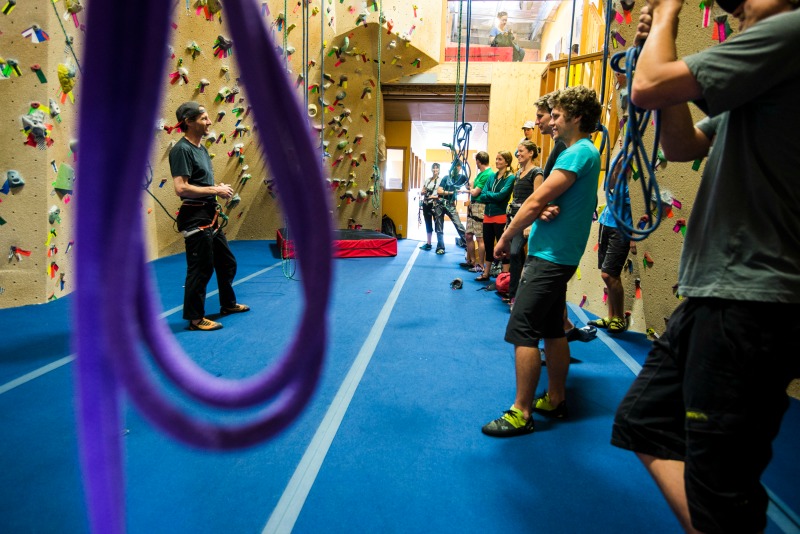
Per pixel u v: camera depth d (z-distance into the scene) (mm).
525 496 1890
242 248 8570
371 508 1801
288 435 2307
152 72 289
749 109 1033
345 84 9094
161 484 1916
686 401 1101
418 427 2402
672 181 3541
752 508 1040
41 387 2727
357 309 4641
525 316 2320
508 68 8945
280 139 315
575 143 2295
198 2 6711
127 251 312
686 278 1136
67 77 4430
